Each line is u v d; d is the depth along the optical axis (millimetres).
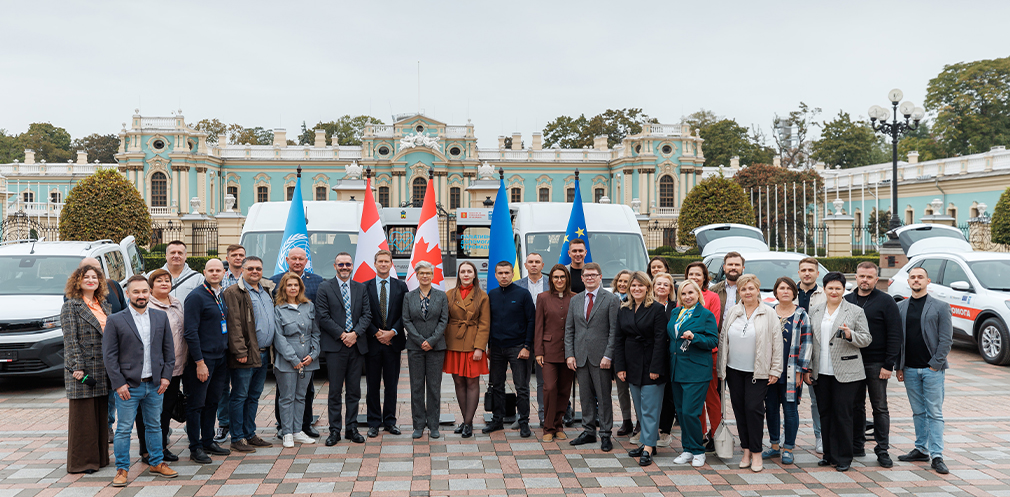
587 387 7023
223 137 53750
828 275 6359
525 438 7316
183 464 6391
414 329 7172
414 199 53062
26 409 8531
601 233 11570
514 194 56188
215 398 6594
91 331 6086
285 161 53656
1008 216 28891
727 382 6484
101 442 6289
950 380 10148
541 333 7203
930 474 6168
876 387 6438
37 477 6004
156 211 49406
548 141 75188
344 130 82062
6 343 9203
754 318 6301
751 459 6375
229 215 24016
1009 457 6645
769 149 73625
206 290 6406
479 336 7242
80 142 80812
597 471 6223
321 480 5953
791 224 47875
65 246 11086
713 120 79375
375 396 7371
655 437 6465
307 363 6988
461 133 54438
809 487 5832
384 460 6523
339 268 7176
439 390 7297
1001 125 55906
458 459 6555
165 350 6059
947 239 14953
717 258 13195
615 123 74500
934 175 43562
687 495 5633
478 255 14211
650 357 6520
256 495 5594
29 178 56719
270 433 7516
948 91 59375
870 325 6430
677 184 54281
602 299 6922
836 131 67062
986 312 11320
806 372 6406
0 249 10883
